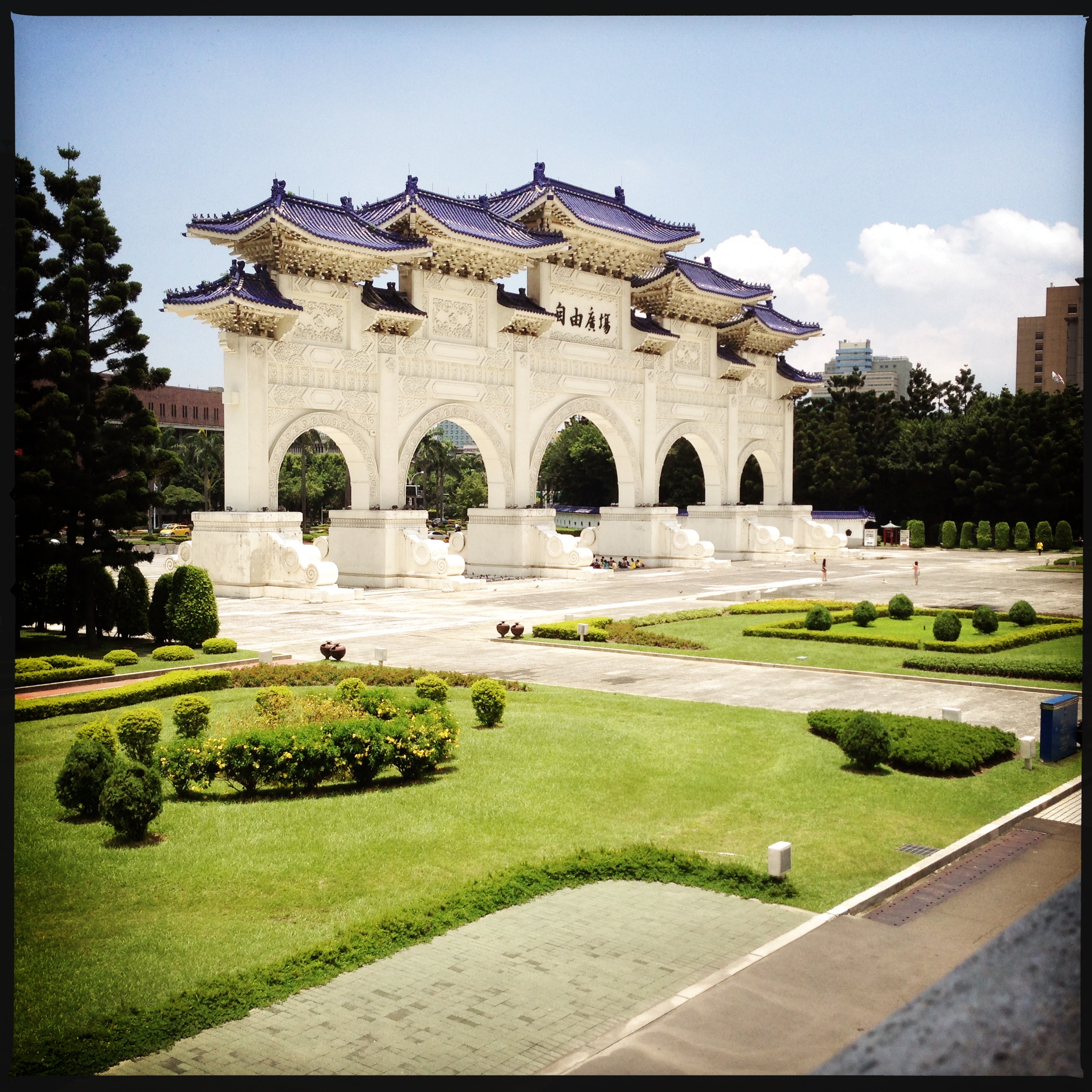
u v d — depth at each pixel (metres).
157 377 31.64
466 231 47.75
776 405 73.19
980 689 23.83
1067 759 17.52
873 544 87.06
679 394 63.59
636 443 60.94
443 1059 7.78
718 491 68.06
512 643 31.39
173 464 32.06
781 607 38.91
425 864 12.09
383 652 26.84
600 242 54.66
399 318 46.62
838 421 95.62
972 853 12.87
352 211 46.88
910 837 13.30
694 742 18.02
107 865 11.82
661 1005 8.57
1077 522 83.44
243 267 41.59
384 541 47.41
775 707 21.73
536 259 52.75
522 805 14.25
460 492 112.88
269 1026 8.37
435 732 15.82
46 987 8.90
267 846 12.53
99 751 13.72
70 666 24.61
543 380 54.38
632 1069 7.46
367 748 15.03
